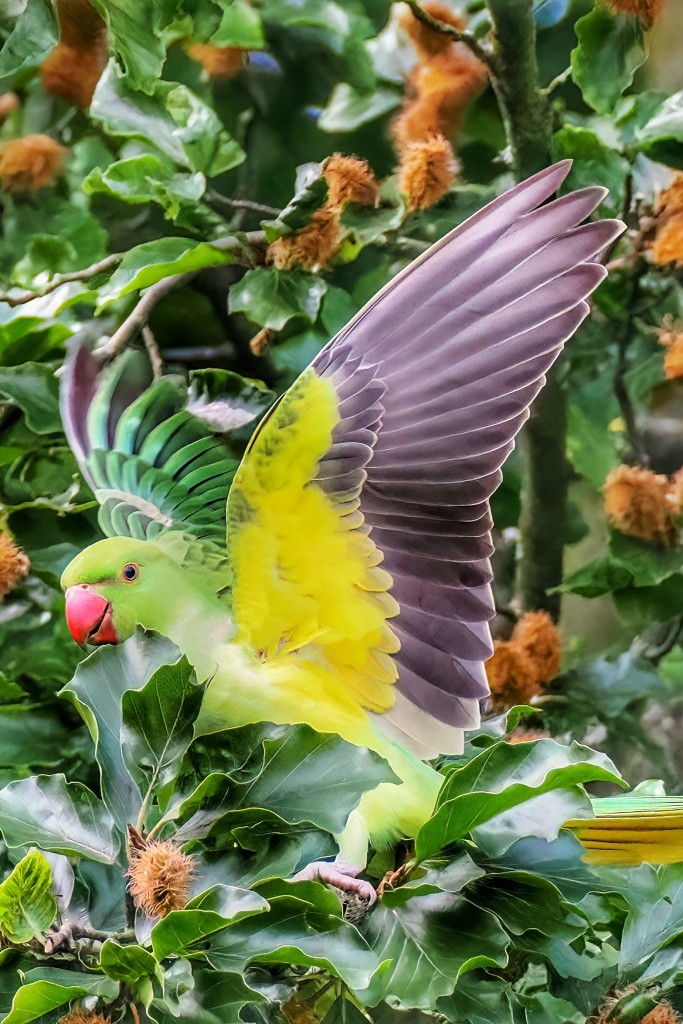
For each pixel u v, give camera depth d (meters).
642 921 4.16
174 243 5.97
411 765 4.37
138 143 6.83
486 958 3.71
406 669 4.33
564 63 7.36
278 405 4.11
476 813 3.72
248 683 4.38
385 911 3.92
